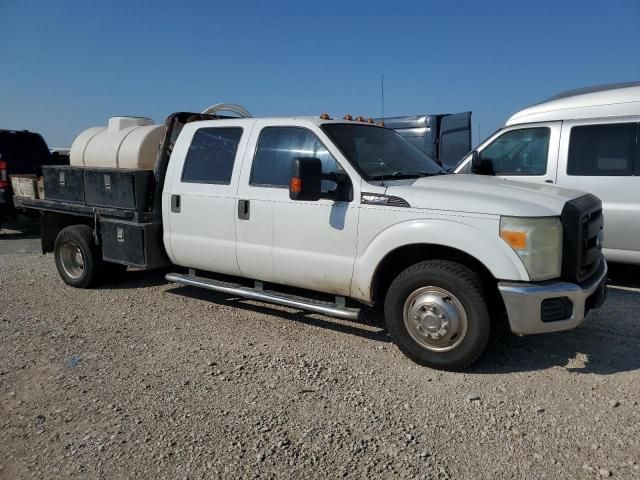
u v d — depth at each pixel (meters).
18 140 12.62
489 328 4.18
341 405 3.85
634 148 6.47
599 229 4.67
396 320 4.52
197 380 4.28
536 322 4.03
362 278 4.66
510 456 3.21
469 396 3.91
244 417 3.70
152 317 5.87
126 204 6.21
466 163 7.53
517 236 4.01
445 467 3.12
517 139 7.35
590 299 4.39
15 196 7.95
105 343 5.10
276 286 5.75
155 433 3.51
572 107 7.14
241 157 5.45
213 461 3.20
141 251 6.13
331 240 4.79
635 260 6.56
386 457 3.22
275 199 5.11
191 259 5.91
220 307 6.20
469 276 4.18
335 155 4.85
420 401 3.89
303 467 3.14
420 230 4.31
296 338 5.18
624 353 4.69
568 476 3.02
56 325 5.62
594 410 3.72
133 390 4.11
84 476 3.08
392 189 4.52
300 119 5.16
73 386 4.19
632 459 3.15
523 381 4.19
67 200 7.02
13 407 3.88
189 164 5.89
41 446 3.39
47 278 7.72
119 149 6.72
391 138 5.69
